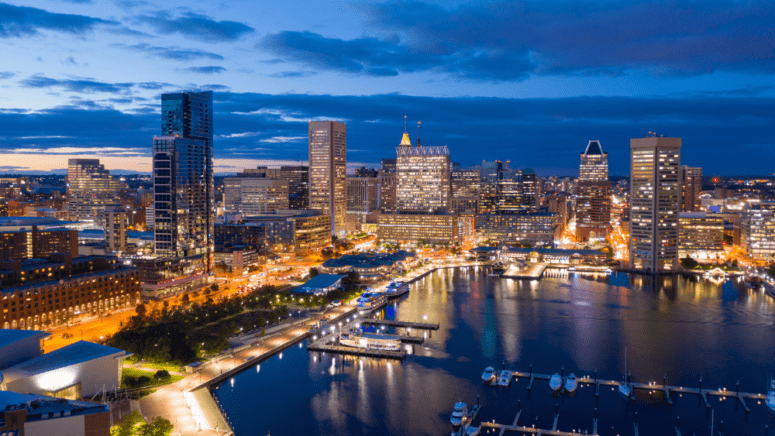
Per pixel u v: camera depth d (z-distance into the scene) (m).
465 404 199.88
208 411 193.62
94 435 146.12
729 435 185.75
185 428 178.88
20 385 178.12
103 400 188.88
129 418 168.62
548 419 197.12
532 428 189.25
